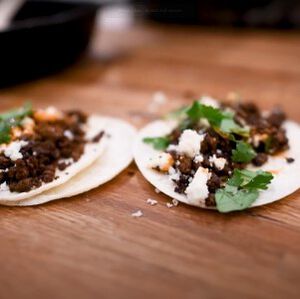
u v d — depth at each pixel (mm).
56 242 211
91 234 216
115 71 448
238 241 209
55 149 270
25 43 384
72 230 219
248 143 269
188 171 245
